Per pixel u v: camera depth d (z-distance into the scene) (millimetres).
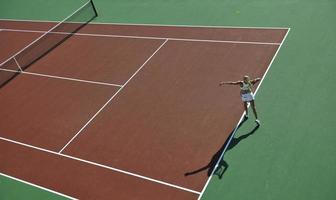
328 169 11883
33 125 16406
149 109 15688
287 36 17984
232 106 14891
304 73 15625
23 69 20406
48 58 20828
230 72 16609
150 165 13352
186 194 12125
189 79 16750
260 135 13453
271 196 11531
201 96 15703
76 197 12875
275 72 16000
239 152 13055
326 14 18859
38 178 13898
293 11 19656
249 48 17781
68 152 14664
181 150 13617
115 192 12742
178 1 23016
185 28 20375
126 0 24500
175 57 18328
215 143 13586
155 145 14047
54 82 18781
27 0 28641
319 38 17391
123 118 15562
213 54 17938
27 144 15500
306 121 13578
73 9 25516
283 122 13734
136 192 12570
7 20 26672
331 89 14602
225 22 20125
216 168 12695
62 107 17016
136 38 20547
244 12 20562
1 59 22234
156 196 12289
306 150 12609
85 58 20000
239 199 11656
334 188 11312
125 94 16828
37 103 17672
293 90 14945
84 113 16359
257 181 12031
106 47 20453
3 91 19078
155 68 17938
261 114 14242
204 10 21562
